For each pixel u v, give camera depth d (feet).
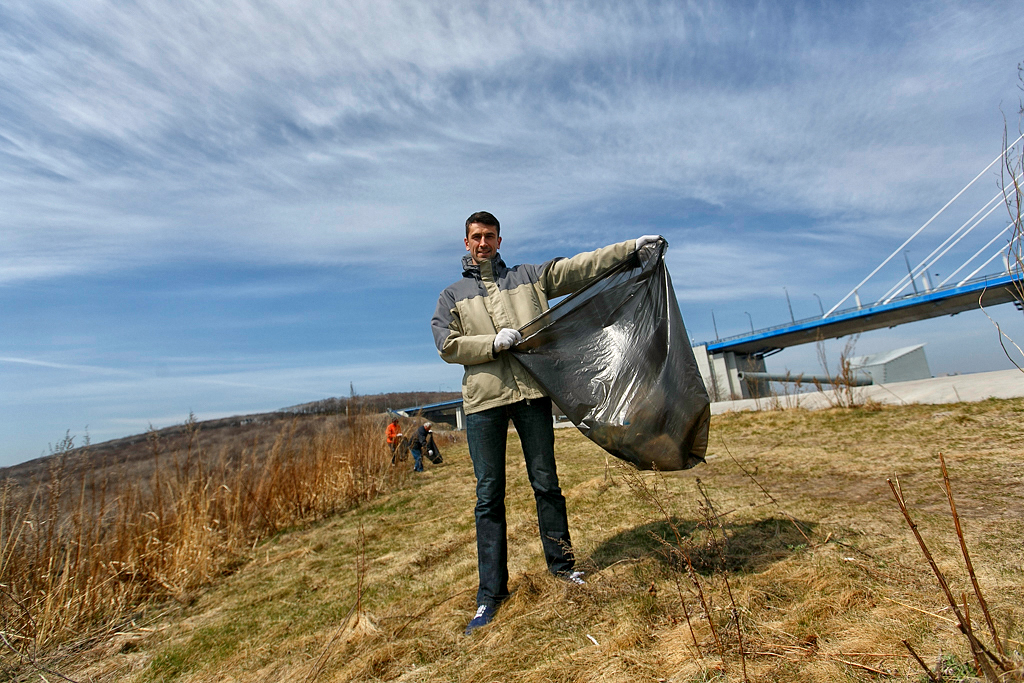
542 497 7.97
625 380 7.60
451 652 6.43
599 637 5.84
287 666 7.18
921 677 4.03
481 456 7.75
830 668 4.40
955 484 9.98
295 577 11.99
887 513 8.62
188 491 15.08
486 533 7.61
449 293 8.39
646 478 14.67
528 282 8.38
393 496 22.27
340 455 24.61
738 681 4.44
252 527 18.43
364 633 7.54
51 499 11.82
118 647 9.59
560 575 7.75
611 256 8.07
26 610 10.25
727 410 30.55
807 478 12.31
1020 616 4.68
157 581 12.97
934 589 5.57
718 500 11.05
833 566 6.58
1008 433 13.35
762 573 6.74
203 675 7.55
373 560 12.08
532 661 5.65
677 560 7.56
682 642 5.28
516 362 7.89
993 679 3.44
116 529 13.29
